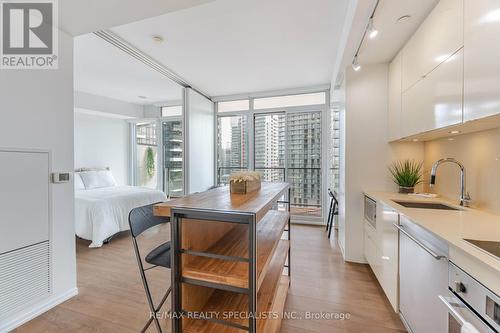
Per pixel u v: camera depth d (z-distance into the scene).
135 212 1.48
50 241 1.97
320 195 4.57
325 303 2.07
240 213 1.04
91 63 3.40
